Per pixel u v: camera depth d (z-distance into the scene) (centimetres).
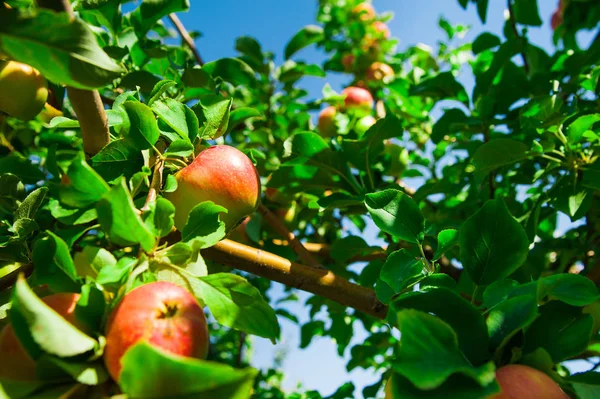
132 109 46
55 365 32
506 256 43
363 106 114
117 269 38
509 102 82
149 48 75
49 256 39
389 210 48
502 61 82
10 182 56
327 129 110
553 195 68
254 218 79
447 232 47
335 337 95
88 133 47
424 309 37
